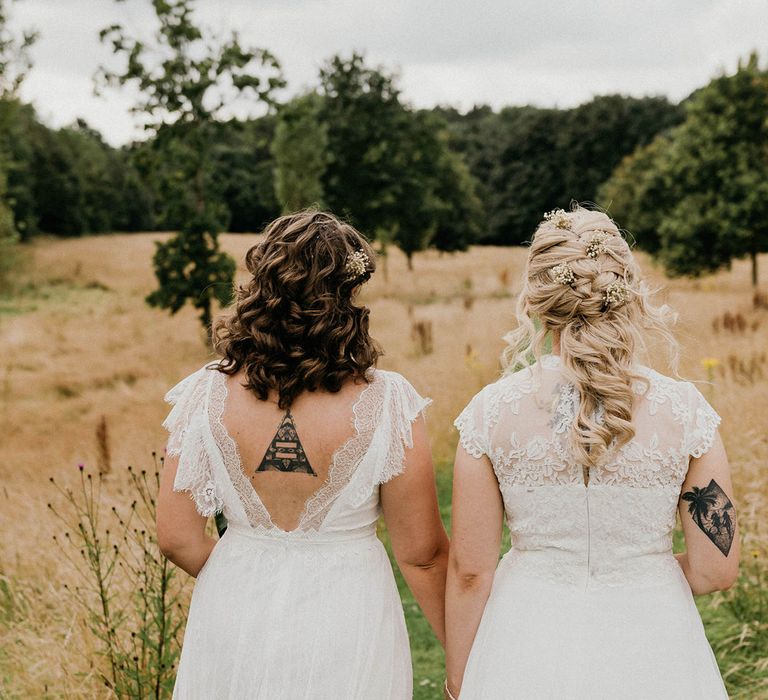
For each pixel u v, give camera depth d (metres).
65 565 4.33
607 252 1.94
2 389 12.68
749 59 20.69
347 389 2.02
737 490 5.09
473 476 1.99
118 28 11.84
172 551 2.15
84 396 11.88
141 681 3.05
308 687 1.98
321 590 2.02
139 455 7.07
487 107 90.62
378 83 27.84
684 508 1.92
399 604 2.20
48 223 52.56
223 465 2.03
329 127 27.41
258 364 1.97
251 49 12.23
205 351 14.80
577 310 1.90
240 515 2.06
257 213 54.38
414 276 28.72
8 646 3.74
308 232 1.98
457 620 2.08
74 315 20.91
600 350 1.85
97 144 62.50
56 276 28.98
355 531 2.08
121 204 60.78
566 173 58.44
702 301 16.42
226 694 2.01
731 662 3.63
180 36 12.03
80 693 3.21
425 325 14.46
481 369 9.09
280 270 1.95
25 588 4.27
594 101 59.44
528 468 1.91
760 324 12.54
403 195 28.20
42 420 10.31
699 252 21.05
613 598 1.89
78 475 6.49
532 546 1.96
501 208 60.75
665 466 1.85
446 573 2.21
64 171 54.03
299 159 24.39
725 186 20.52
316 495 2.01
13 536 5.08
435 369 9.57
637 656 1.86
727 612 4.09
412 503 2.10
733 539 1.89
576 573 1.90
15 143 48.00
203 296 13.20
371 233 27.56
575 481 1.87
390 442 2.02
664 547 1.93
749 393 6.70
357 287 2.05
